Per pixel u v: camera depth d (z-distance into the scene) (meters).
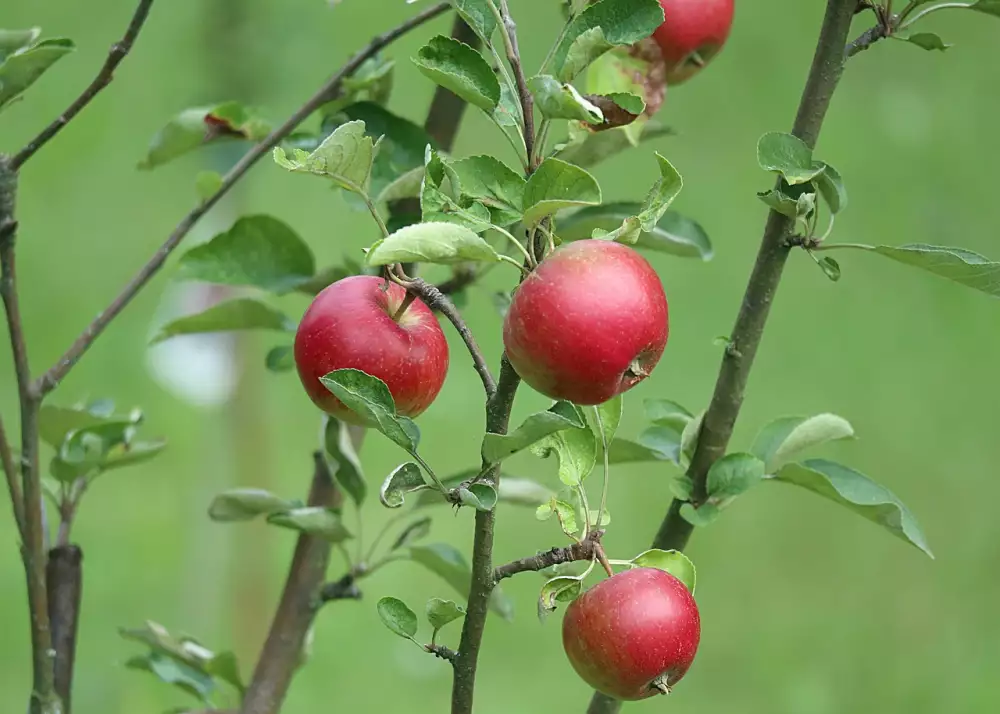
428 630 5.87
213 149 4.23
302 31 4.51
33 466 3.16
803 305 8.44
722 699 5.87
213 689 3.31
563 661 5.83
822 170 3.09
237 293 3.93
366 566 3.27
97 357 7.36
